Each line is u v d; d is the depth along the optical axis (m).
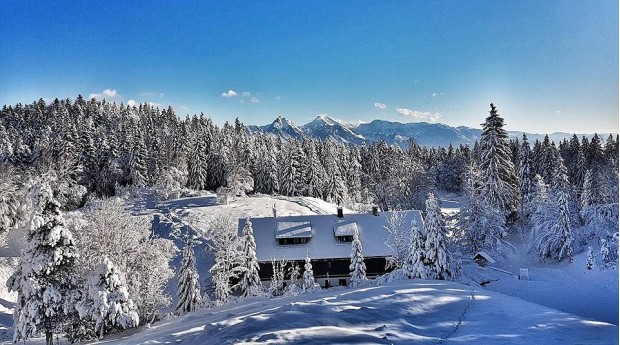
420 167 85.50
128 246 32.44
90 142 82.12
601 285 33.25
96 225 32.28
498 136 51.59
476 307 17.17
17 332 25.25
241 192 82.56
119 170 82.62
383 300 17.72
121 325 25.62
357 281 32.59
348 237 43.12
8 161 77.94
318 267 41.81
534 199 54.97
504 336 12.49
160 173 86.62
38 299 25.36
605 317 25.70
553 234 44.44
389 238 42.09
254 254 36.94
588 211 50.03
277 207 74.62
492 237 48.00
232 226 49.00
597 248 43.84
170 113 150.38
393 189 79.69
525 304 18.11
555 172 69.62
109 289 25.69
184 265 32.12
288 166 92.56
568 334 12.73
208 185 99.62
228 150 103.88
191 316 25.97
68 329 26.97
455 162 123.94
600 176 59.00
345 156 116.31
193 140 101.38
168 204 76.12
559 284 34.97
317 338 11.40
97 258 30.42
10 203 58.69
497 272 40.81
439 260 30.25
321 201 86.06
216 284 36.31
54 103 152.25
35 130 126.12
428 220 30.97
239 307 25.19
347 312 14.90
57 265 26.00
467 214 49.97
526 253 48.03
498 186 50.12
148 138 104.69
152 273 32.53
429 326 13.91
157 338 16.80
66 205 69.44
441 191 120.38
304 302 18.45
